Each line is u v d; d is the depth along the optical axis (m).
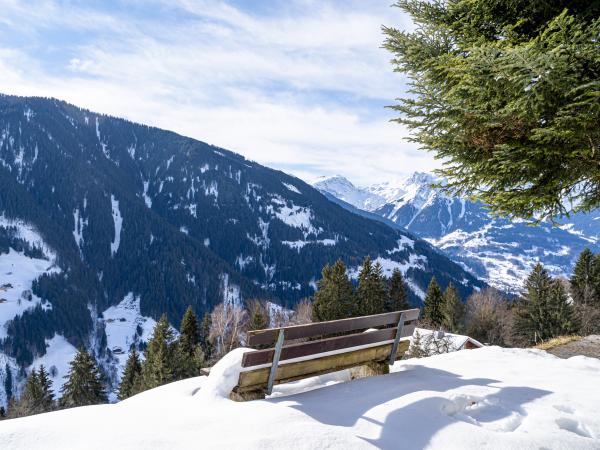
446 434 4.66
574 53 5.26
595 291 52.81
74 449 4.28
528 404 5.80
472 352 9.67
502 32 7.23
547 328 50.34
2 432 4.59
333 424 4.93
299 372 6.45
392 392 6.03
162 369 44.16
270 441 4.30
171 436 4.55
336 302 52.09
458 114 6.84
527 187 7.08
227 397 5.90
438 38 7.63
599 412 5.50
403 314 7.59
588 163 6.50
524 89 5.56
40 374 50.78
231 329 59.03
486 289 64.12
